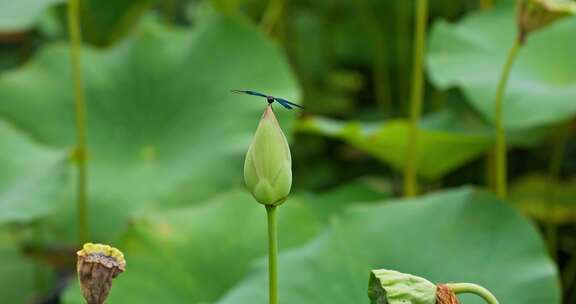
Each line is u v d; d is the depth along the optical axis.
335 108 5.69
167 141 4.14
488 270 2.86
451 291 2.20
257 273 2.86
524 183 4.43
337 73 5.90
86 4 5.09
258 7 5.72
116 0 5.09
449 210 2.95
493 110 3.49
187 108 4.17
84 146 3.84
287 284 2.81
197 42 4.26
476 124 3.98
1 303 4.19
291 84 4.08
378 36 5.47
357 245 2.90
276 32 5.52
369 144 3.77
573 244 4.30
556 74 3.69
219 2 4.73
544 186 4.37
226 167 3.90
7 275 4.39
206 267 3.14
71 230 3.97
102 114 4.21
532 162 4.80
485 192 2.96
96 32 5.26
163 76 4.25
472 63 3.83
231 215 3.26
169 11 6.01
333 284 2.82
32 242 4.03
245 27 4.22
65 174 3.52
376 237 2.92
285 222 3.25
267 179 2.19
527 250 2.88
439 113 4.14
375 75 5.84
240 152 3.91
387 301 2.18
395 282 2.19
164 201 3.89
